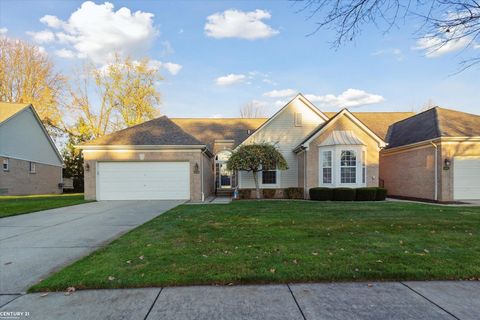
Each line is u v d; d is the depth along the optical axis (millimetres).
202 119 24391
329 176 15688
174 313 3000
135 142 15445
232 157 16203
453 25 4789
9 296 3436
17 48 29938
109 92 30578
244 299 3301
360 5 4957
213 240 5809
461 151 14359
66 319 2895
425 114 17812
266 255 4699
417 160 16141
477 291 3475
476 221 7727
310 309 3066
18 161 21703
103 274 3930
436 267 4102
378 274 3869
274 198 17297
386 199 16375
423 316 2914
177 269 4094
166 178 15305
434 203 13492
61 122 30484
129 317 2924
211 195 19578
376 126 22031
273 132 18250
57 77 30766
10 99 30094
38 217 9469
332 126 16031
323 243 5449
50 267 4504
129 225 7996
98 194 15141
